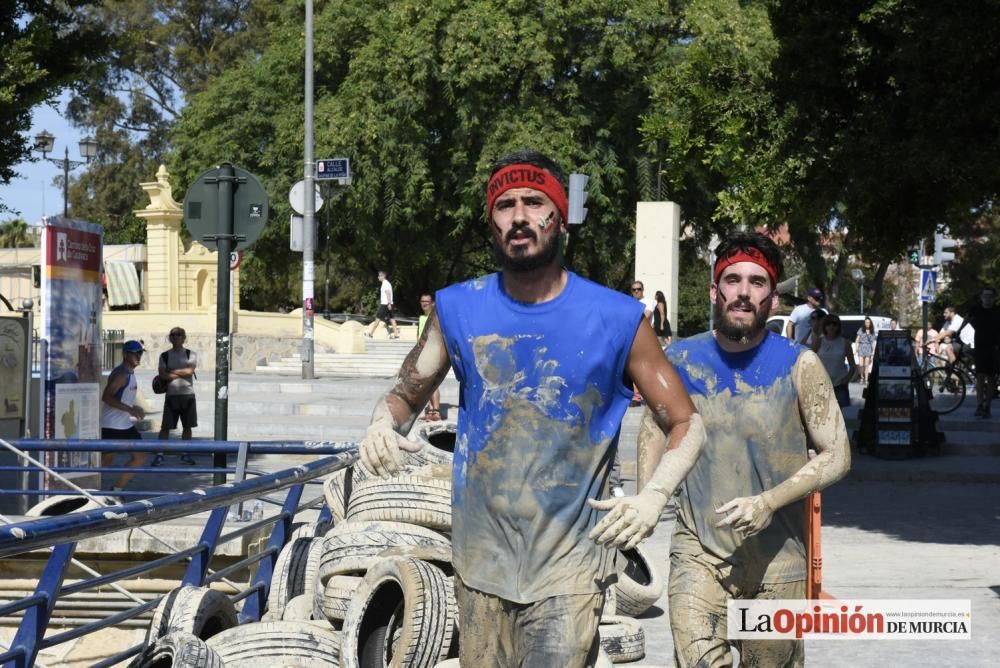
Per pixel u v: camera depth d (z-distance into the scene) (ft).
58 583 15.64
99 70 46.01
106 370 60.75
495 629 10.54
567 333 10.44
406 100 121.49
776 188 48.57
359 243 128.47
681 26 124.47
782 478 13.79
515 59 120.16
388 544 21.48
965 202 45.98
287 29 140.46
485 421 10.55
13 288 150.00
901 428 52.85
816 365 13.82
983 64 39.96
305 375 84.58
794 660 13.91
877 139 42.50
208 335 103.91
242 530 22.86
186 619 18.72
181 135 143.23
